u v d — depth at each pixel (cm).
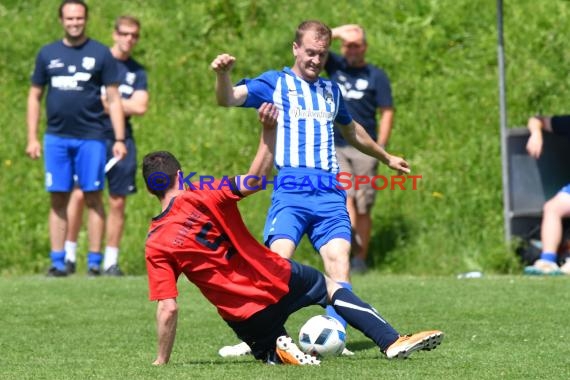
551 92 4812
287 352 2019
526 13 5247
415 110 4797
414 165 4484
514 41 5103
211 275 1972
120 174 3859
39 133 4762
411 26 5209
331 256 2269
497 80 4894
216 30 5316
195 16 5372
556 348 2286
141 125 4797
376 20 5262
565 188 3875
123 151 3759
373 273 4059
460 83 4906
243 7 5397
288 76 2352
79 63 3741
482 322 2711
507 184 4072
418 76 4978
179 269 1978
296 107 2336
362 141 2439
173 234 1955
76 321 2798
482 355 2175
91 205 3853
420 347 2009
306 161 2333
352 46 3897
